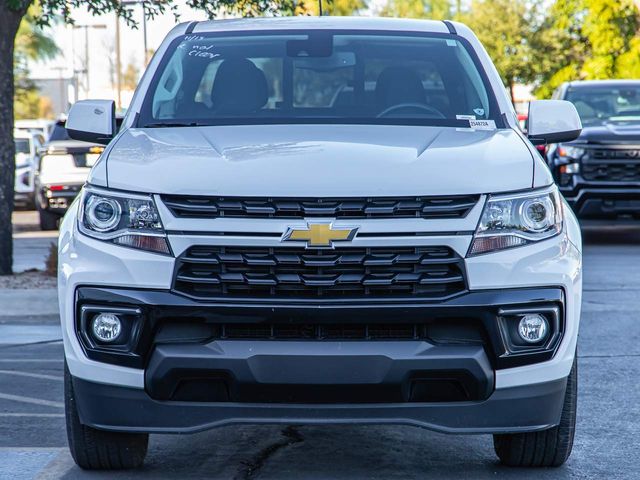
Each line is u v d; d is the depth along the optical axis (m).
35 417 6.48
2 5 11.84
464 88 6.04
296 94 6.04
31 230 21.78
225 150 5.07
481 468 5.35
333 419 4.64
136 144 5.24
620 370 7.81
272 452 5.66
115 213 4.78
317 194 4.66
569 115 6.02
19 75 48.81
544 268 4.75
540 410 4.80
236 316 4.58
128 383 4.70
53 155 20.75
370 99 5.99
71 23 12.45
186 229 4.67
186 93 5.98
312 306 4.56
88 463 5.23
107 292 4.71
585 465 5.39
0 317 10.75
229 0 12.40
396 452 5.66
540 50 51.34
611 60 32.16
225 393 4.68
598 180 15.72
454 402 4.70
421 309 4.59
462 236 4.68
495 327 4.66
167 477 5.18
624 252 15.73
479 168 4.86
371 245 4.63
